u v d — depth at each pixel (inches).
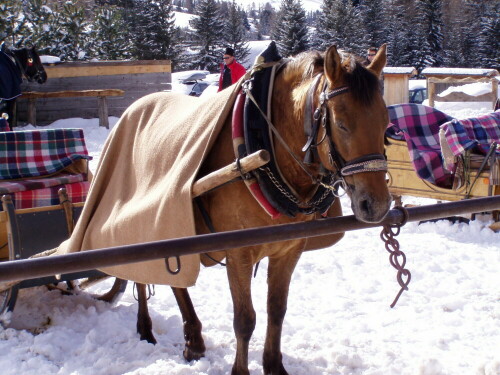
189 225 113.0
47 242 157.8
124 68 544.4
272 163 112.9
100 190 147.1
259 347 149.9
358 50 1097.4
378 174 93.9
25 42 615.8
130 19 1400.1
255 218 115.6
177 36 1481.3
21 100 526.9
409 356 142.4
